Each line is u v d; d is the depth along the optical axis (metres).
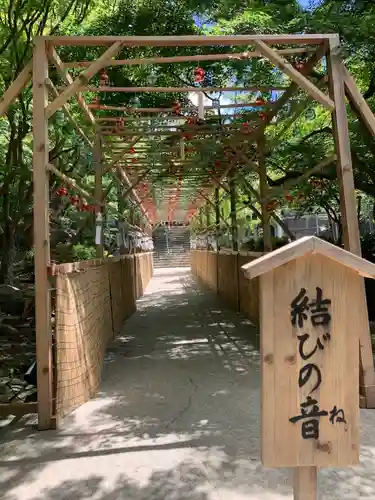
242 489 2.55
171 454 3.00
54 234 8.51
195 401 4.02
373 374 3.86
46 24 6.77
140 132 7.02
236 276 8.99
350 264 1.81
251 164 7.54
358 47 4.75
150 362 5.41
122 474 2.75
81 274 4.32
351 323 1.87
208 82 7.02
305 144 7.32
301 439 1.84
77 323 4.03
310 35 4.21
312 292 1.85
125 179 9.75
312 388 1.85
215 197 12.27
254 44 4.19
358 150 6.59
